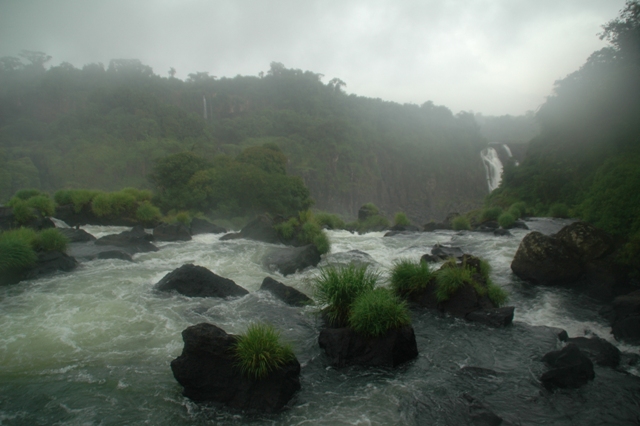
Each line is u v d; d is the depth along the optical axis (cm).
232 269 1711
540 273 1530
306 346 964
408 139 18225
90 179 10406
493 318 1088
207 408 714
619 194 1853
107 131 11975
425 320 1128
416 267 1286
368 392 769
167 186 3900
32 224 2250
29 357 897
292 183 4234
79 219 2873
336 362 871
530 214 4059
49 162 10538
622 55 4816
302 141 15350
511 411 707
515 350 947
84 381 797
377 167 16462
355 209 15125
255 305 1227
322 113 18338
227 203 3744
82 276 1491
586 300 1365
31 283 1394
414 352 909
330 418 688
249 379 724
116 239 2003
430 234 2777
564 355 847
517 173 5769
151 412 700
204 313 1162
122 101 13288
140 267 1658
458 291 1180
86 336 1006
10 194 9238
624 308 1153
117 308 1190
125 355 911
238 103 17850
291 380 756
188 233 2352
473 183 18125
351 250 2105
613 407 722
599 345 944
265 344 746
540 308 1292
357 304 927
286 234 2269
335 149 15100
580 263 1523
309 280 1570
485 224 3170
